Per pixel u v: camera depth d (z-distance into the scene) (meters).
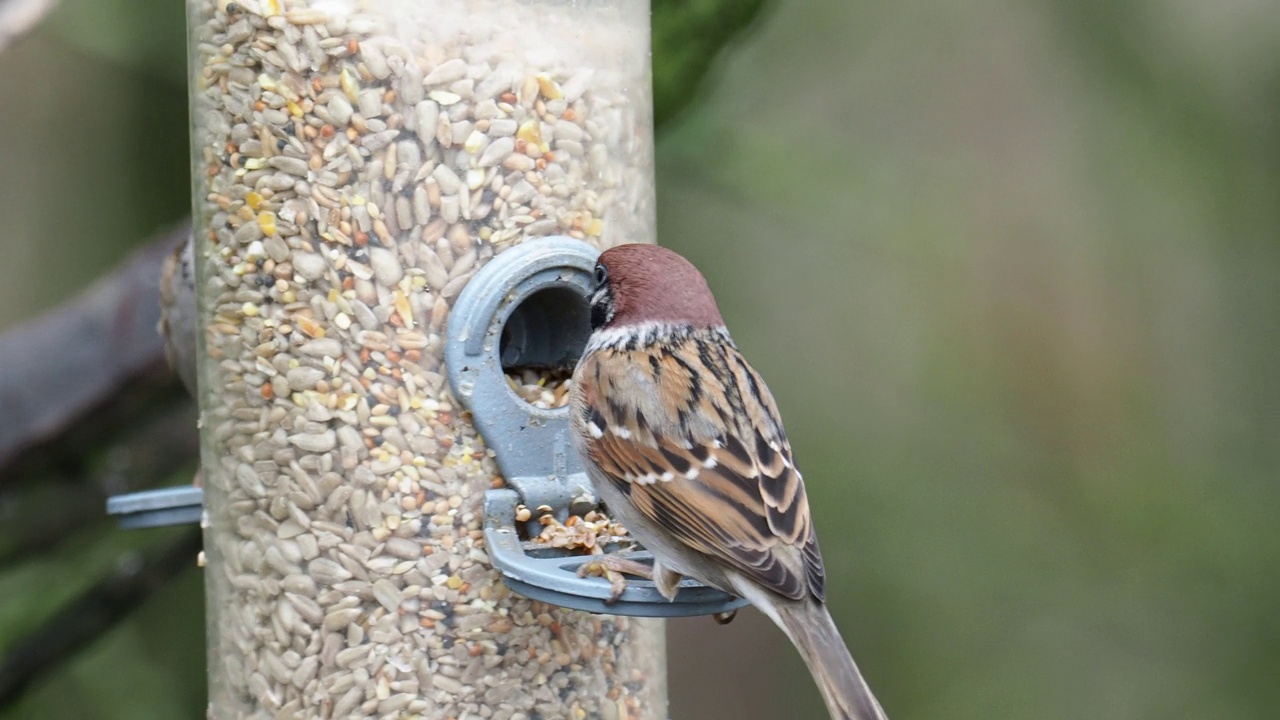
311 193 7.85
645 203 8.66
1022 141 14.25
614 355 7.89
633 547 7.99
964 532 13.72
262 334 7.94
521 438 7.89
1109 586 13.70
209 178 8.08
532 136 8.06
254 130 7.91
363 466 7.84
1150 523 13.75
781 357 13.87
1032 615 13.66
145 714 11.38
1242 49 14.08
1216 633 13.62
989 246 14.17
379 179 7.84
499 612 7.89
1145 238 14.38
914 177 13.87
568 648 8.02
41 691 11.72
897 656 13.57
